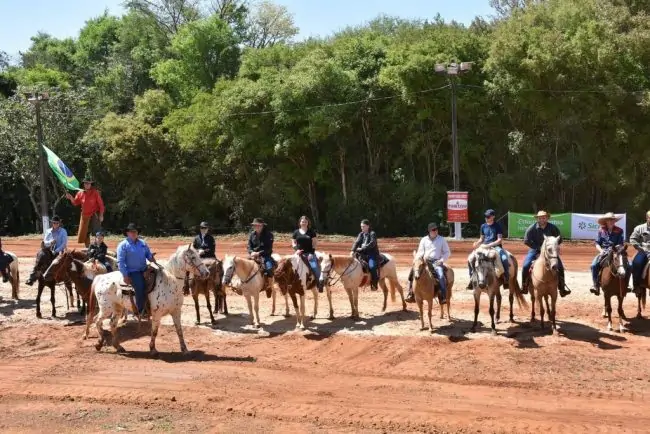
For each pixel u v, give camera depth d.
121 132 45.25
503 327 15.34
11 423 9.91
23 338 15.55
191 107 45.84
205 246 17.23
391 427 9.35
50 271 16.22
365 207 39.62
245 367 12.80
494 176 37.00
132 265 13.53
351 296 16.64
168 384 11.69
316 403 10.48
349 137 39.97
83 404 10.73
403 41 40.50
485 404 10.27
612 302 17.70
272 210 42.41
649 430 9.02
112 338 14.85
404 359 13.13
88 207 18.89
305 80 38.38
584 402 10.27
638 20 35.25
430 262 14.99
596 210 35.25
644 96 32.62
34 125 46.16
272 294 17.80
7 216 50.94
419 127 37.84
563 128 33.91
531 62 33.31
